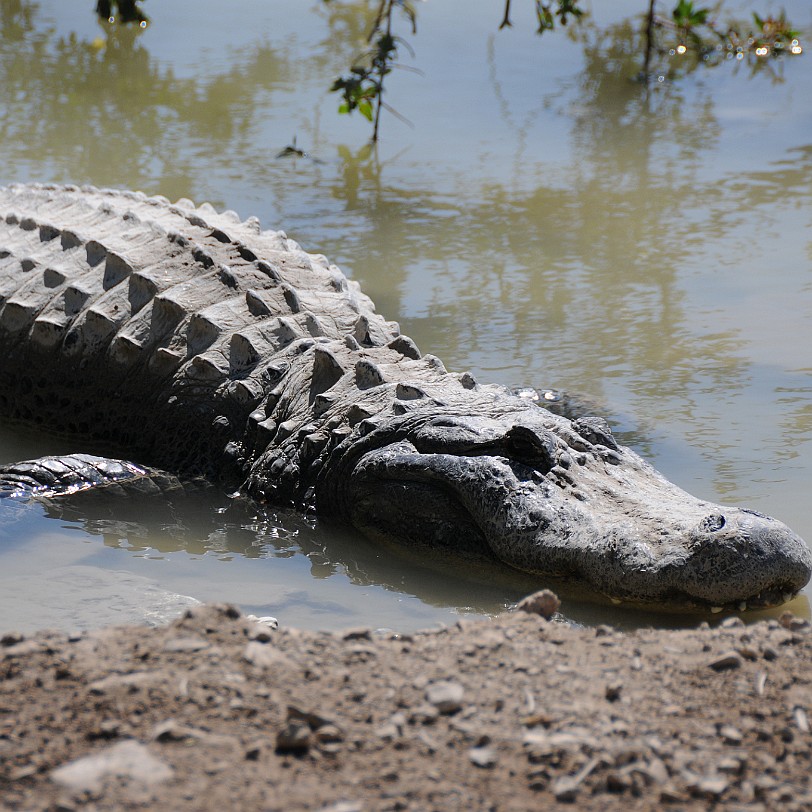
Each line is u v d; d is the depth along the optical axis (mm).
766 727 12195
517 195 41688
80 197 33094
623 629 17594
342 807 10516
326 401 23391
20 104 50375
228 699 12289
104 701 12117
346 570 20141
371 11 67812
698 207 40750
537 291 33219
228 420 24797
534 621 15039
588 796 10930
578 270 34969
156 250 28484
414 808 10578
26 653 13195
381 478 21516
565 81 56188
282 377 24781
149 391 26125
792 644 14297
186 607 17719
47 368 27875
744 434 24359
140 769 10953
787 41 61125
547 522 19422
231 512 23031
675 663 13641
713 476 22266
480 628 14750
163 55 58469
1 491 22562
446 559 20719
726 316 31500
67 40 60906
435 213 39781
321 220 38625
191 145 45906
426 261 35438
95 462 24266
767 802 10953
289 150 45375
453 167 44625
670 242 37469
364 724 11961
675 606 18031
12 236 31156
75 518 22109
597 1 71125
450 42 62469
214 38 62000
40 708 11992
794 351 29109
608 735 11859
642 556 18078
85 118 48781
